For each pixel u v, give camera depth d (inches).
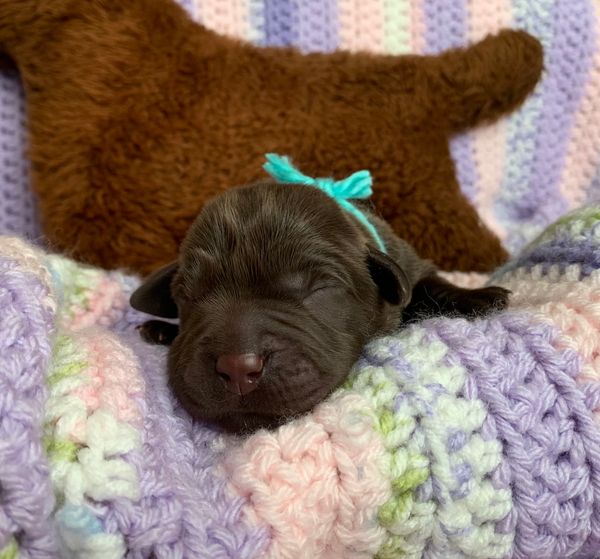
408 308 8.6
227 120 9.7
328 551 5.4
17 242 6.5
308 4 10.6
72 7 9.2
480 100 10.3
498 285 8.4
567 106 11.0
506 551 5.5
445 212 10.2
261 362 6.1
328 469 5.2
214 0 10.5
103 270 9.1
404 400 5.5
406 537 5.4
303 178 8.6
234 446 5.8
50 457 4.7
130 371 5.9
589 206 8.7
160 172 9.5
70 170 9.3
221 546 4.8
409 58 10.2
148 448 5.2
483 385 5.6
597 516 5.6
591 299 6.7
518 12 10.7
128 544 4.6
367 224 8.5
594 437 5.5
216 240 7.2
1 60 9.8
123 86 9.3
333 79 9.9
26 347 4.9
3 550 4.2
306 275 7.0
